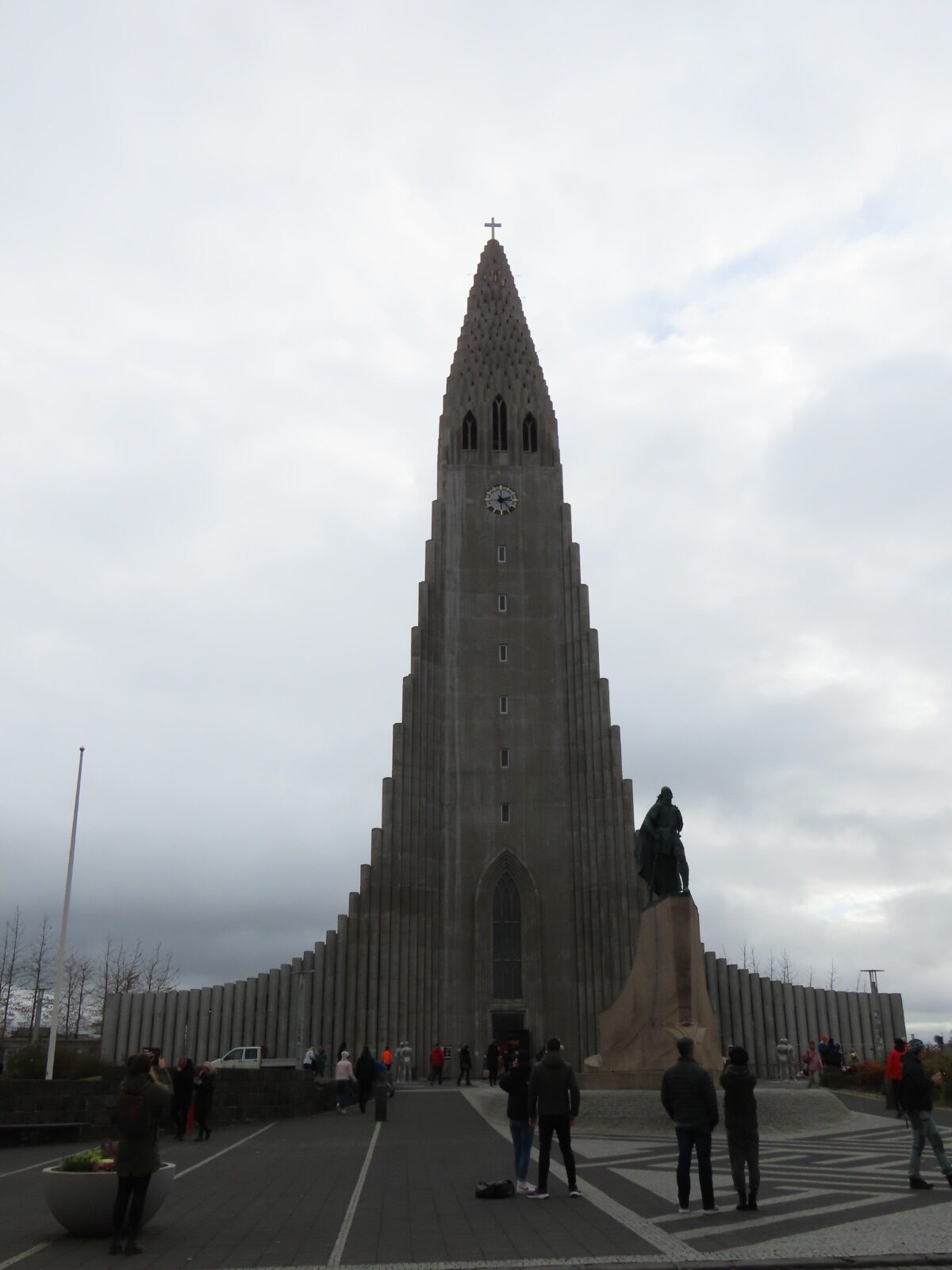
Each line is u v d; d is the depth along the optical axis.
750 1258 12.65
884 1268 12.35
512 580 73.31
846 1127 31.33
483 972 65.25
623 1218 15.70
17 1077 40.16
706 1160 16.25
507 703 70.56
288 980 67.06
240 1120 34.72
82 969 88.50
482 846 67.69
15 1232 15.36
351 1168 22.38
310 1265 12.66
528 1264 12.46
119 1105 14.20
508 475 75.69
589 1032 64.38
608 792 67.75
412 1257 13.01
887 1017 69.69
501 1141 28.12
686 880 35.53
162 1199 15.08
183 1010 68.00
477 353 79.19
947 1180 18.55
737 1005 67.94
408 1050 60.19
